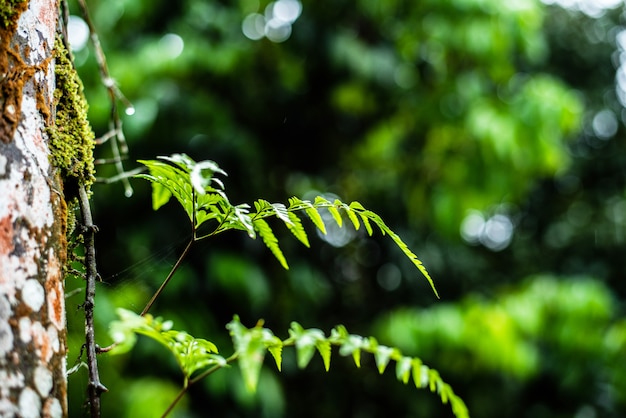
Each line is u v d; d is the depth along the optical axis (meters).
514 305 3.10
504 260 5.79
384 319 3.16
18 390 0.69
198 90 2.96
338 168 3.66
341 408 3.90
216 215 0.93
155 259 2.68
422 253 4.11
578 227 5.94
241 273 2.76
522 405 4.46
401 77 3.34
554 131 3.07
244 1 3.09
